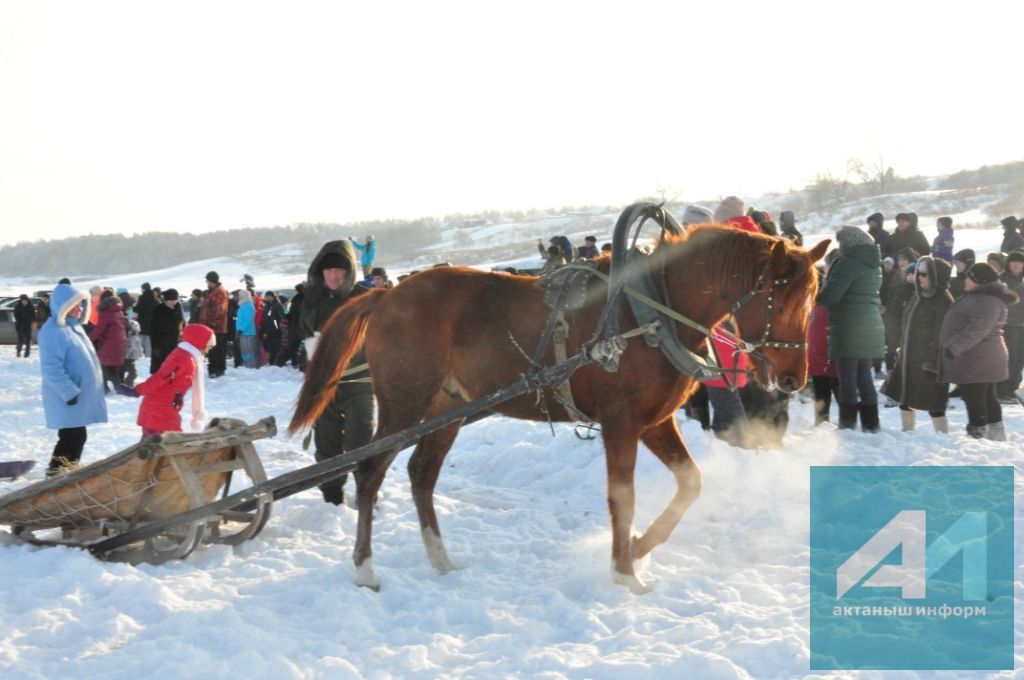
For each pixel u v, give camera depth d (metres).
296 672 4.45
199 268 128.62
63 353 7.88
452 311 6.05
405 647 4.74
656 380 5.58
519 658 4.66
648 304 5.55
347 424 7.45
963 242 32.94
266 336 22.36
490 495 8.30
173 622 5.03
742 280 5.60
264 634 4.89
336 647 4.80
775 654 4.48
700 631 4.84
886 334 14.12
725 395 8.36
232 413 14.96
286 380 19.56
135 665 4.54
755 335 5.62
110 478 6.08
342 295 7.68
